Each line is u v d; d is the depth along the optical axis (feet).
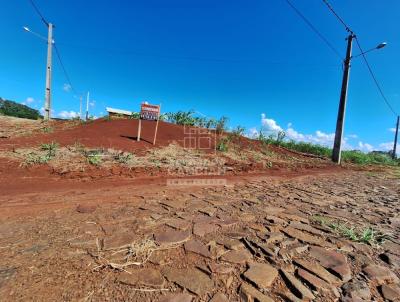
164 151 27.48
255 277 6.88
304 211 13.23
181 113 47.88
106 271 6.89
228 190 17.39
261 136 52.31
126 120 39.91
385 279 7.16
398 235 10.57
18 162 18.45
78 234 9.03
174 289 6.29
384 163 62.28
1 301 5.64
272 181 22.18
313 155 50.57
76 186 15.89
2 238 8.54
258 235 9.64
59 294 5.95
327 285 6.72
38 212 11.12
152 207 12.48
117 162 21.50
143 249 8.08
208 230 9.87
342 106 44.65
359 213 13.51
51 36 49.03
